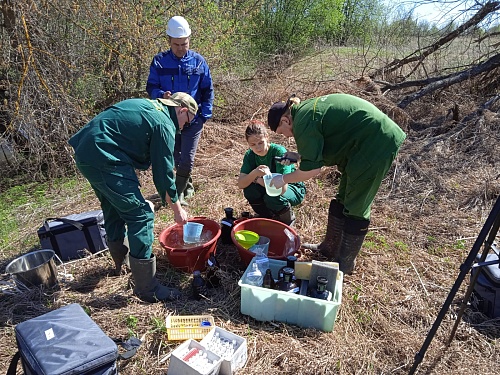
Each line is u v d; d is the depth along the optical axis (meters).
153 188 4.82
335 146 2.72
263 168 3.26
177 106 2.79
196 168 5.21
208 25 6.99
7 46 5.11
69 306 2.36
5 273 3.03
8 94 5.14
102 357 1.98
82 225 3.38
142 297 2.90
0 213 4.37
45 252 3.18
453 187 4.49
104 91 6.36
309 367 2.34
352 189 2.81
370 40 8.93
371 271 3.22
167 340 2.50
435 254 3.49
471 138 5.36
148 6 6.34
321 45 11.34
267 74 7.72
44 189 4.96
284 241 3.46
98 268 3.27
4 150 5.18
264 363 2.37
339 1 13.56
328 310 2.55
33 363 1.94
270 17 13.03
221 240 3.62
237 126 6.55
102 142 2.55
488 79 6.68
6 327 2.65
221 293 2.97
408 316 2.78
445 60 7.37
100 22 5.76
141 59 6.20
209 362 2.22
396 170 4.76
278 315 2.67
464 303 2.34
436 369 2.37
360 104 2.65
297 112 2.68
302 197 3.74
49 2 5.33
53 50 5.55
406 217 4.04
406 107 6.59
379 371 2.36
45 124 5.35
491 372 2.35
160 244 3.21
